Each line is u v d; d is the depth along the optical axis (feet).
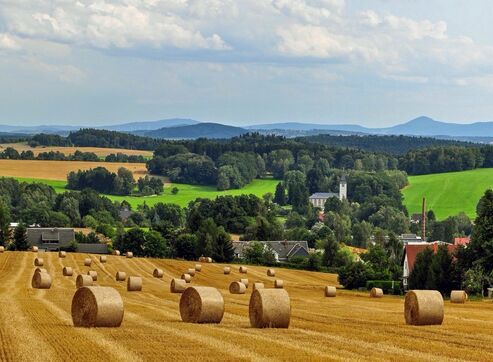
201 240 559.38
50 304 175.11
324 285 386.52
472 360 98.84
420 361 96.63
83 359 92.63
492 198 343.67
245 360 93.91
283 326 133.28
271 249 605.31
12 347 100.83
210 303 140.56
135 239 588.09
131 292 254.47
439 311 144.05
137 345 105.40
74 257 444.55
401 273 432.25
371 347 108.17
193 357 95.71
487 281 325.83
